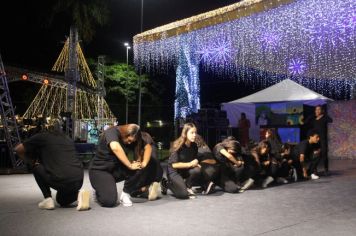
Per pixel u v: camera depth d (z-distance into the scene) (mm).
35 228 4254
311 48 12250
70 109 16109
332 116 14156
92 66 28375
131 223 4504
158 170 5871
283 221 4617
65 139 5293
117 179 5590
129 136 5551
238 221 4613
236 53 13117
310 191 6762
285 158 8016
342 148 14000
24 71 15805
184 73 20750
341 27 10078
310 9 8617
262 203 5680
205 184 6395
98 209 5230
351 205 5551
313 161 8445
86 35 24438
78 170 5207
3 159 10688
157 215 4898
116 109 30094
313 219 4715
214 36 10203
